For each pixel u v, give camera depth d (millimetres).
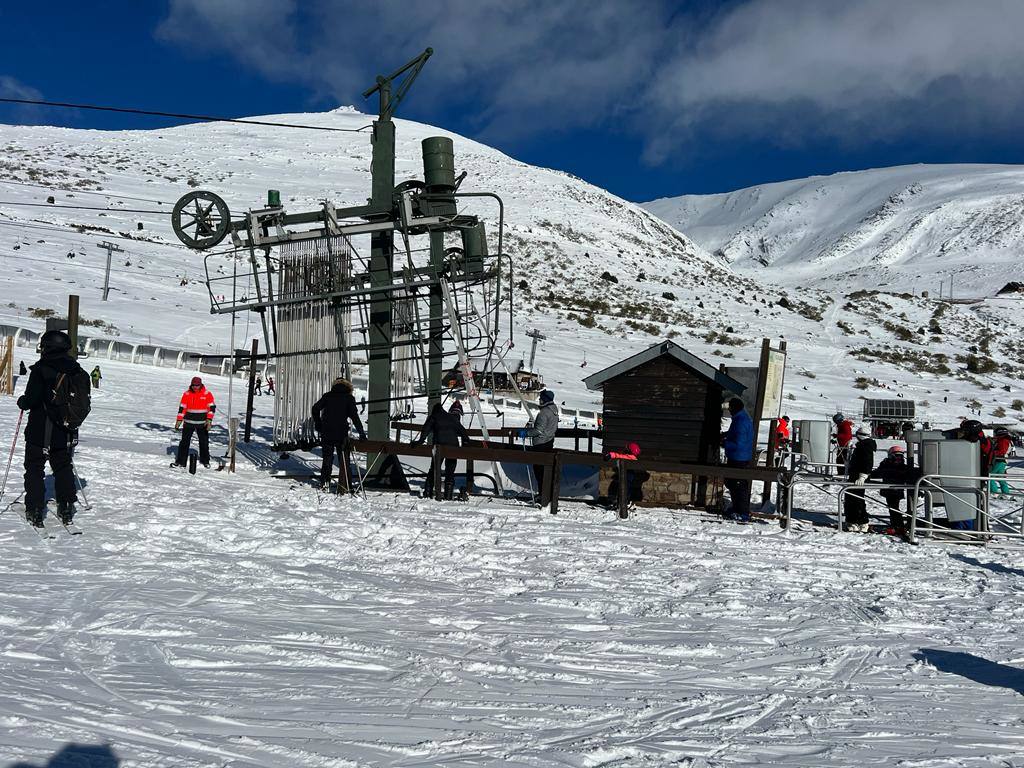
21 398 8172
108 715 3924
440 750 3756
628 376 13367
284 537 8477
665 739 4031
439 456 11820
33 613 5469
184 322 52750
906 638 6141
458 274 13766
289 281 13273
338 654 5031
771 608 6832
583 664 5164
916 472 12609
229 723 3922
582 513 11453
